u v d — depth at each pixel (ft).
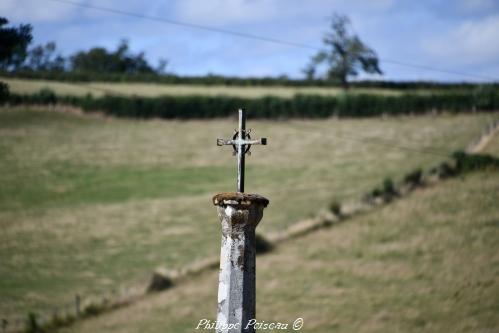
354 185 201.46
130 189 204.85
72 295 140.05
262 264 146.41
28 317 126.82
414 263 142.20
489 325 114.93
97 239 170.50
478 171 183.21
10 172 214.07
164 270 143.23
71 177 212.02
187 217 184.03
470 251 145.89
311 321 119.75
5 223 179.83
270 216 180.55
